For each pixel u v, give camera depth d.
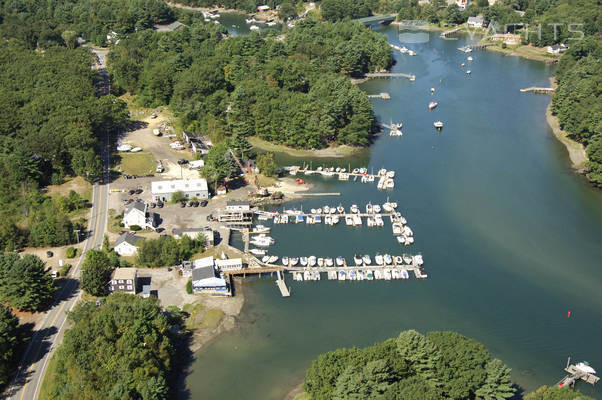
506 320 190.75
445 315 193.00
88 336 158.12
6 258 185.25
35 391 154.25
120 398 139.12
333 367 149.38
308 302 199.38
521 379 166.75
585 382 166.25
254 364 172.25
